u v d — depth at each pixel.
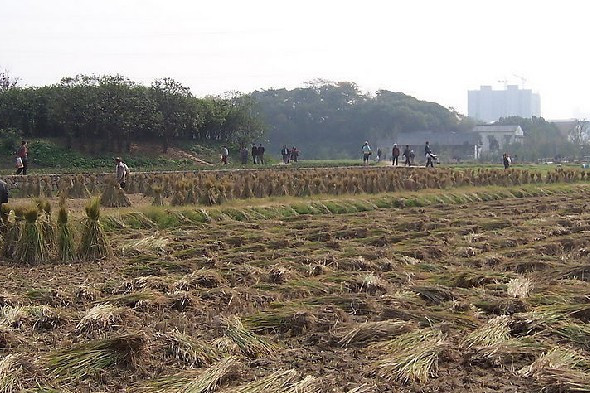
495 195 33.31
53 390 7.34
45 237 15.27
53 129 53.84
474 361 8.34
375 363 8.13
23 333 9.48
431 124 120.94
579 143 106.69
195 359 8.27
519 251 15.73
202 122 59.50
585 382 7.28
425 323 9.68
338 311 10.20
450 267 14.19
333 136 119.12
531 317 9.48
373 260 14.81
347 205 26.80
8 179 31.22
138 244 16.53
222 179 30.19
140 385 7.57
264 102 121.50
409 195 30.36
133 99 53.62
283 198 27.42
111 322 9.69
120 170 31.02
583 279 12.53
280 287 12.00
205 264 14.05
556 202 29.98
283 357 8.58
